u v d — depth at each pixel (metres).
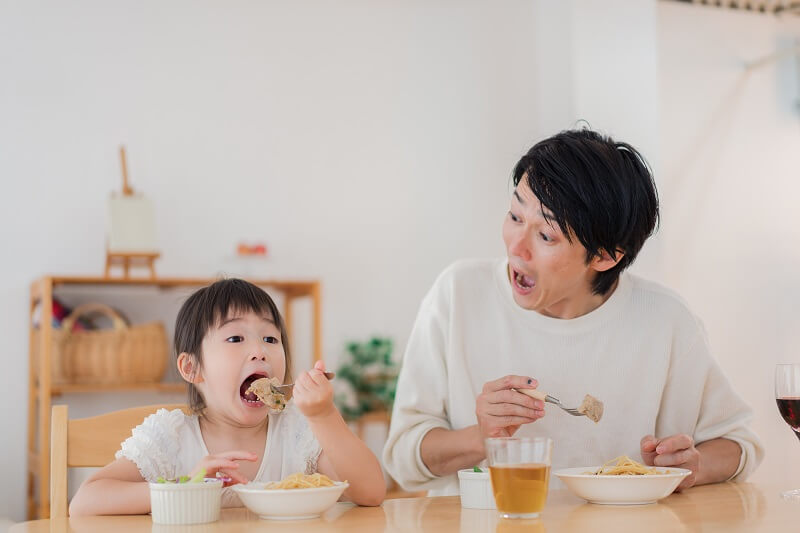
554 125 3.70
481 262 1.59
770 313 3.30
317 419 1.10
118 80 3.29
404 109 3.71
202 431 1.31
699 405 1.50
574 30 3.48
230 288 1.34
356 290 3.56
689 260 3.21
